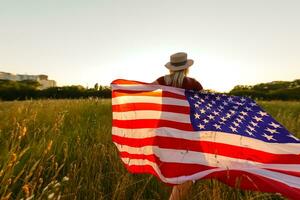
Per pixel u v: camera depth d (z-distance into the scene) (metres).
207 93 1.81
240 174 1.40
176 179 1.41
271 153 1.57
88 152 2.08
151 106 1.77
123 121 1.82
